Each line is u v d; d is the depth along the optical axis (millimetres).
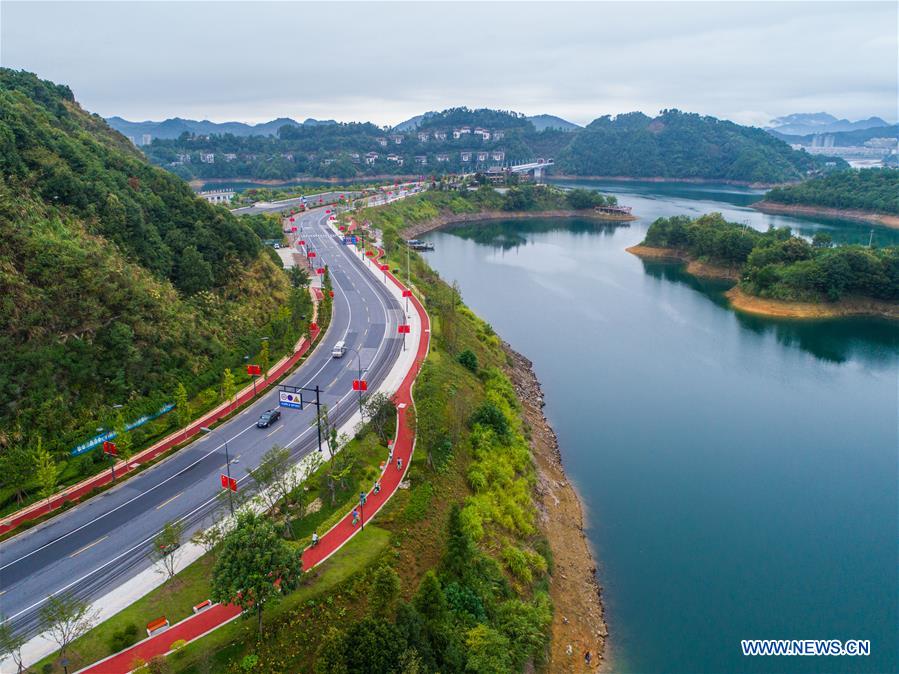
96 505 64938
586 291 181500
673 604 63188
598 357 129375
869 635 59406
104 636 48406
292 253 175125
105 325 80500
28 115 98312
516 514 69188
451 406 84500
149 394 81000
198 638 47812
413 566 57406
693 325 152125
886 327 154500
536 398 107938
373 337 114312
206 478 70188
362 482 68812
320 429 73375
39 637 48500
